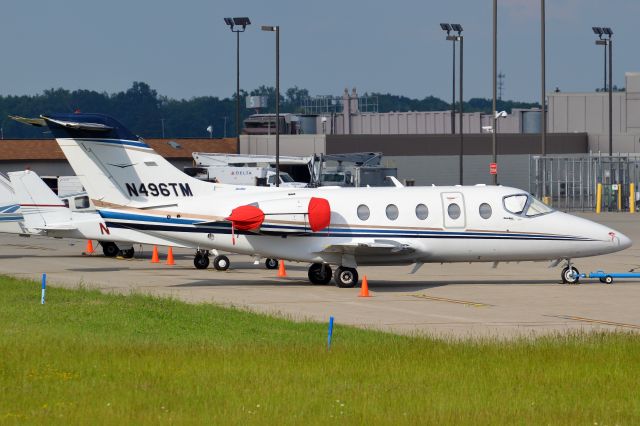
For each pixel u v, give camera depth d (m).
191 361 66.69
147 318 88.38
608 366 66.19
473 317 93.25
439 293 112.00
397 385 60.31
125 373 63.12
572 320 91.25
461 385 60.50
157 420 51.34
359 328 85.44
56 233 157.75
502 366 65.88
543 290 114.62
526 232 118.81
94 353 69.44
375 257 117.81
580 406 55.78
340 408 54.22
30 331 80.75
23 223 164.00
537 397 57.81
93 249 183.62
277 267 143.75
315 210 114.88
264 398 56.41
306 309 98.88
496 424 51.34
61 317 88.44
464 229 118.06
